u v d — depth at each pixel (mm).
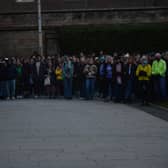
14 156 8992
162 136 11172
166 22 30406
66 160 8578
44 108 18000
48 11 31516
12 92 23422
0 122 14094
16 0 32094
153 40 29000
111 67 21312
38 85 23875
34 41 31391
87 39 29062
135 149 9578
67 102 20969
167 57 20047
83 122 13781
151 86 19609
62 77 23234
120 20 31516
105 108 17875
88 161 8469
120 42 29031
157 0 31750
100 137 11102
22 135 11562
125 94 20453
